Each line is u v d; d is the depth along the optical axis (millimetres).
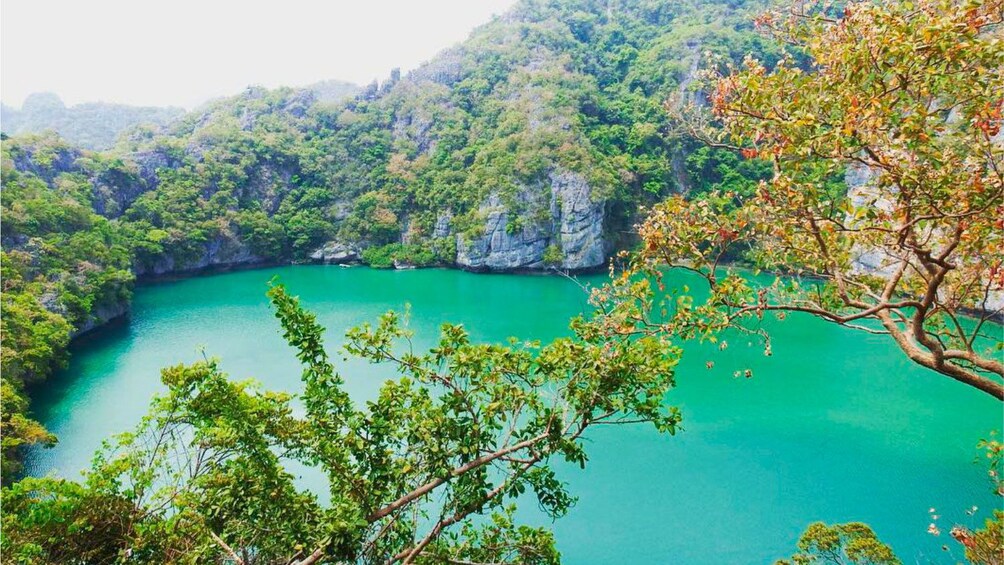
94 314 48688
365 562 7312
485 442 7098
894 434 27500
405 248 87750
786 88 7652
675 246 8008
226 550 7352
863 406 30797
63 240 53844
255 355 41188
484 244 78312
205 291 68125
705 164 86562
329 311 56594
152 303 60688
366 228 91062
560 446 6910
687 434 27375
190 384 10359
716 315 7934
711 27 99375
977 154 7023
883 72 6832
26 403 26859
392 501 7293
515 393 7086
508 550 9133
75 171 78188
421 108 106688
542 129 82625
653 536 19766
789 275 9828
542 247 77812
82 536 8891
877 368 36656
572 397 7098
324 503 20844
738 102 7816
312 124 110188
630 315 8070
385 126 108312
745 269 48938
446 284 72000
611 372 6883
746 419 29141
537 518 20625
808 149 7039
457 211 85250
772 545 19375
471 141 96625
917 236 7637
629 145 85750
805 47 8008
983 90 6684
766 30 8859
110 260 56000
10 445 21562
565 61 104000
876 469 24281
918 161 7039
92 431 28094
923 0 6938
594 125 89812
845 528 14789
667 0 121062
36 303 37000
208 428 9789
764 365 37188
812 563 14641
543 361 7242
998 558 10781
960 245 7805
